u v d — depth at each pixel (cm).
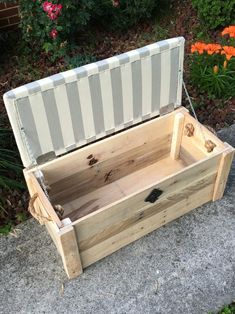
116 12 302
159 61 176
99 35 309
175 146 207
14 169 206
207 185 186
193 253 180
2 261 180
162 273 173
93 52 292
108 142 183
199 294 166
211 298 164
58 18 258
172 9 335
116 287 169
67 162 176
